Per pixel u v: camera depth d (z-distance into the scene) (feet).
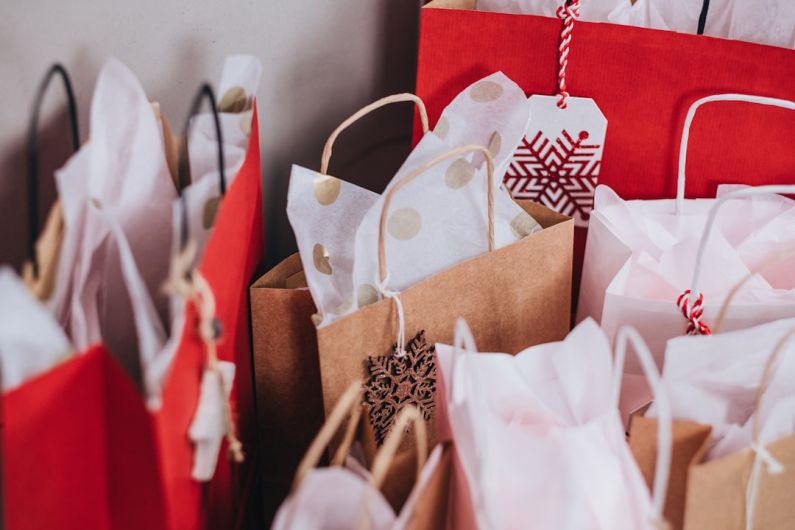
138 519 1.70
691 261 2.46
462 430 1.77
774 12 2.77
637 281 2.53
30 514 1.44
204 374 1.77
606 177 2.89
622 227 2.59
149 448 1.56
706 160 2.77
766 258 2.65
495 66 2.71
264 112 2.74
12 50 1.92
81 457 1.57
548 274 2.46
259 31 2.58
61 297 1.68
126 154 1.89
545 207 2.54
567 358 1.92
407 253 2.32
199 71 2.43
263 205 2.91
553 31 2.63
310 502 1.60
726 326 2.31
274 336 2.37
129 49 2.21
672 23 2.96
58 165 2.12
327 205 2.35
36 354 1.43
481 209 2.34
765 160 2.73
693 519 1.81
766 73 2.59
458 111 2.55
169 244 2.08
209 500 2.01
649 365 1.58
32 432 1.41
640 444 1.88
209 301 1.69
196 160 2.01
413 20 3.17
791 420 1.93
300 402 2.53
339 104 3.02
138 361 2.06
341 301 2.26
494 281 2.35
